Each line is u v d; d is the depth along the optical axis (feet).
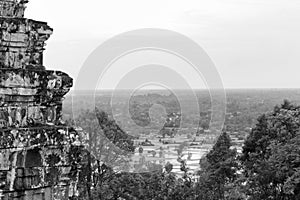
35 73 28.58
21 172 27.81
